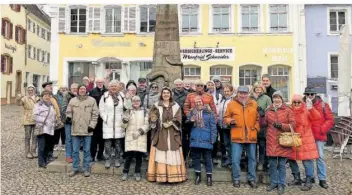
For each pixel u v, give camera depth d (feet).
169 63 30.35
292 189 22.39
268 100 24.14
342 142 31.32
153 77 30.19
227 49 71.77
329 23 72.18
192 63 71.97
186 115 24.35
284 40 71.36
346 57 34.91
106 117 24.82
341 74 35.06
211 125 22.97
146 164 26.23
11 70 102.06
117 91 25.25
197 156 23.41
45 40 132.46
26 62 113.39
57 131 30.55
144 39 73.26
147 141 25.66
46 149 28.45
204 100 23.66
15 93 105.29
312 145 22.45
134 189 21.84
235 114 22.84
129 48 73.36
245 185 23.22
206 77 71.82
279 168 21.76
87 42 73.87
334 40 71.77
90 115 24.90
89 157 25.09
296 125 22.53
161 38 30.73
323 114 23.36
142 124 23.62
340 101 34.86
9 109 82.23
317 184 23.62
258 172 24.16
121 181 23.63
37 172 25.89
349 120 32.22
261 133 24.63
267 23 71.46
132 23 73.20
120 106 25.02
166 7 30.81
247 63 71.51
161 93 23.71
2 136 43.01
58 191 21.25
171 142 23.27
